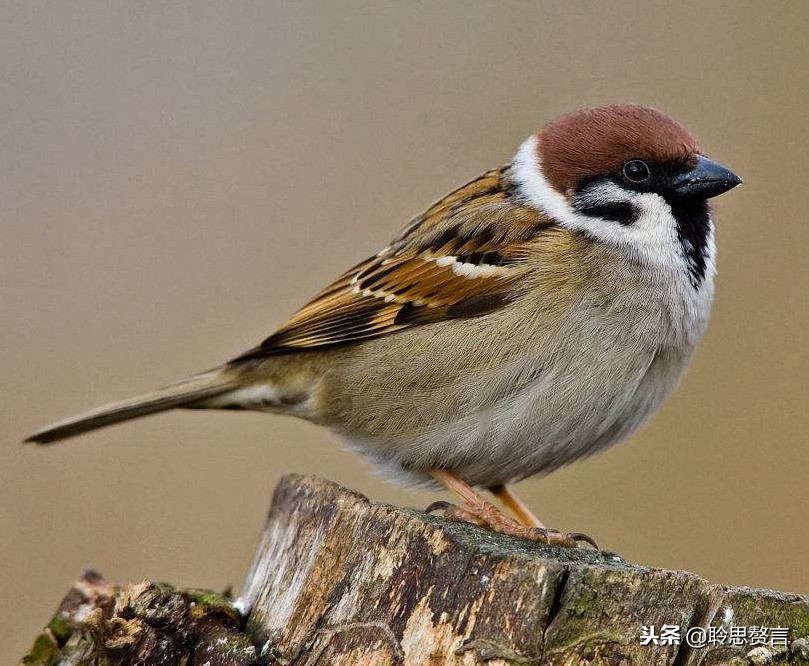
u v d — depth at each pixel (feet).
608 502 45.27
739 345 47.75
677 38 55.11
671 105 53.42
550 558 24.02
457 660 23.24
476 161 53.11
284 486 28.35
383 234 51.78
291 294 50.80
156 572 44.62
